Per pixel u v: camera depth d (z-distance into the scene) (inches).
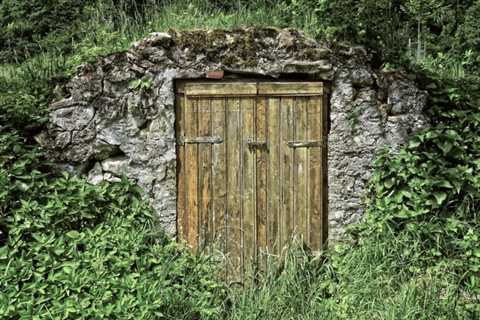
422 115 218.1
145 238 204.4
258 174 211.8
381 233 204.8
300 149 211.9
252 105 210.1
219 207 212.2
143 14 304.2
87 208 200.7
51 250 188.2
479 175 210.7
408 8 335.3
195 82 209.3
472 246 199.2
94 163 214.5
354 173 214.7
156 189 210.8
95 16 310.7
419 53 296.4
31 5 332.8
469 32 318.7
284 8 264.5
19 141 208.5
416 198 205.8
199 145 210.5
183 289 190.2
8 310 172.4
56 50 292.4
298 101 210.8
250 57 207.6
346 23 215.2
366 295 190.4
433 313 183.2
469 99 224.5
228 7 295.7
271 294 197.3
